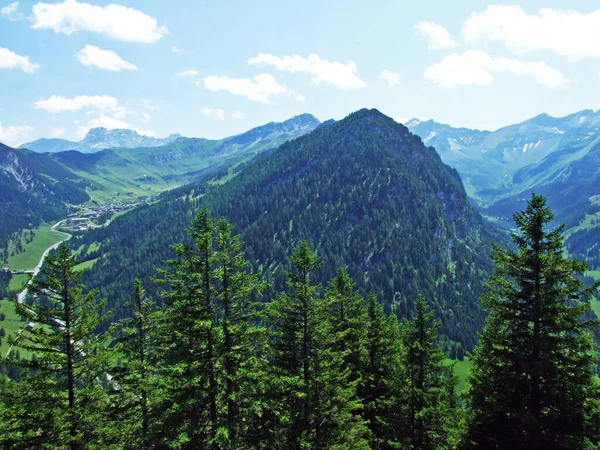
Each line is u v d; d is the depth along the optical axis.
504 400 21.67
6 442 20.69
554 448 19.55
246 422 23.64
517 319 21.41
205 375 21.81
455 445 25.12
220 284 23.70
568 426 19.83
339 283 35.91
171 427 22.25
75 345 23.09
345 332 28.88
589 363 20.22
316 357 26.34
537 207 21.58
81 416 21.53
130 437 24.67
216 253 22.89
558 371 20.16
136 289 29.39
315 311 26.62
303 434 24.33
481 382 24.48
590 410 20.09
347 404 27.20
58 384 22.22
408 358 29.89
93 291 23.62
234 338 23.42
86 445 21.59
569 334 21.58
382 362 33.12
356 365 33.16
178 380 21.59
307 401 25.72
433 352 29.98
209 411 23.48
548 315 20.17
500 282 22.20
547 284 20.97
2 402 21.28
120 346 27.86
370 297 35.41
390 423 29.53
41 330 22.03
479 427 23.11
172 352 24.16
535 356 20.73
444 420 28.88
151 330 27.39
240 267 24.34
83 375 23.56
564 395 20.30
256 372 23.05
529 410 20.95
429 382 30.50
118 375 27.31
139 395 28.27
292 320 26.70
